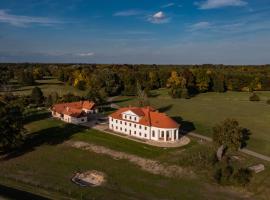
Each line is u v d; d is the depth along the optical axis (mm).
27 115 124250
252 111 142125
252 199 58219
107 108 145000
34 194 56469
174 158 76125
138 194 59125
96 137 92812
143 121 93312
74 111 113938
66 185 62156
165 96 188250
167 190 61031
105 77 193750
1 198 53344
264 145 89750
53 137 93562
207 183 64125
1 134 77438
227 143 74750
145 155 78250
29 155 79438
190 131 103688
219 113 136125
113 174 68125
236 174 64438
